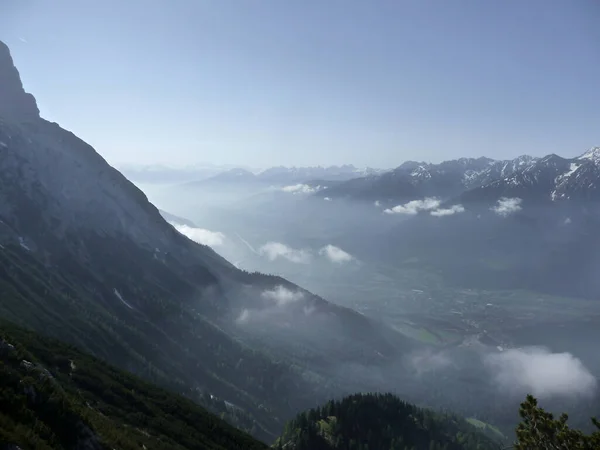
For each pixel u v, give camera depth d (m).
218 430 138.38
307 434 179.25
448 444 198.38
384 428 192.62
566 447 49.19
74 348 147.50
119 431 89.94
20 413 67.56
